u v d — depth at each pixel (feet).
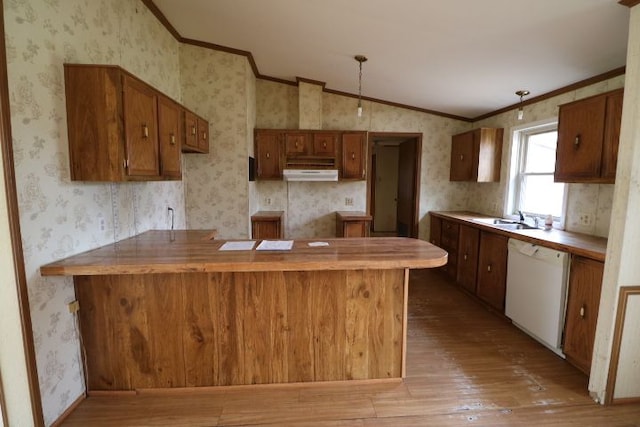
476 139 13.23
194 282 6.27
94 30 6.39
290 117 14.26
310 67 11.91
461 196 15.78
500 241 9.98
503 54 8.36
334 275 6.40
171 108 7.70
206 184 11.59
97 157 5.64
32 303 4.99
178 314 6.34
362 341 6.66
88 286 6.13
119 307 6.23
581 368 7.12
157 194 9.46
